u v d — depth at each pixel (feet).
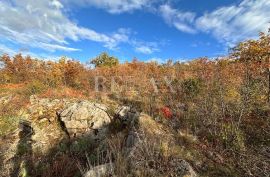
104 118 29.81
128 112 28.84
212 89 25.70
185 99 30.50
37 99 38.75
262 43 27.68
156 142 17.51
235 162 16.49
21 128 31.60
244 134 19.63
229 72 26.08
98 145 25.34
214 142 19.70
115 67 56.90
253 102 22.39
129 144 19.97
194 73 34.24
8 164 23.68
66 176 20.21
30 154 25.59
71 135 28.66
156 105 30.25
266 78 22.76
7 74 59.26
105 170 14.25
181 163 14.51
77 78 50.57
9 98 39.83
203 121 23.15
